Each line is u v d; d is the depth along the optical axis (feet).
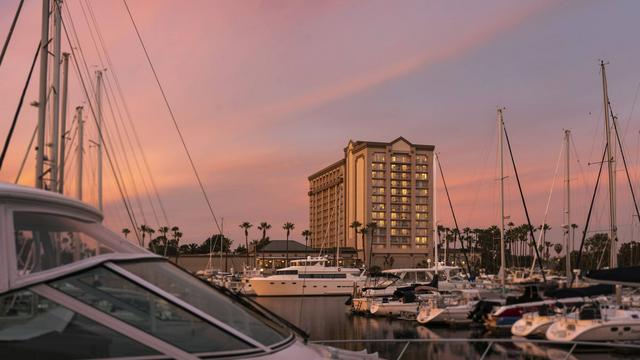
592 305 80.07
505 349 73.82
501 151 135.23
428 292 133.69
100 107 74.08
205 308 9.00
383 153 490.08
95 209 9.57
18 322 7.57
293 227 458.50
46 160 46.70
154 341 7.98
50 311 7.67
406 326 107.86
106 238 9.10
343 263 439.22
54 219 8.28
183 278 9.55
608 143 110.83
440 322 107.04
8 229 7.59
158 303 8.28
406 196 487.20
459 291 127.13
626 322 71.61
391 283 152.46
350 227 489.26
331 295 204.64
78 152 76.59
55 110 47.39
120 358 7.77
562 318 74.33
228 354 8.43
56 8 47.60
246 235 450.71
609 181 110.73
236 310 9.73
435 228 158.20
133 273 8.43
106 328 7.82
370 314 126.21
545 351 72.02
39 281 7.65
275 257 393.50
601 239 161.48
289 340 9.86
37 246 7.89
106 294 8.01
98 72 74.02
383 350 71.77
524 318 81.10
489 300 103.60
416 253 479.41
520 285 102.12
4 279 7.44
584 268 195.31
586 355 69.00
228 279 212.23
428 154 498.28
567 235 140.46
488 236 434.30
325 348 11.86
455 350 73.31
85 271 8.01
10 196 7.67
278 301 182.91
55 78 47.83
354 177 510.17
